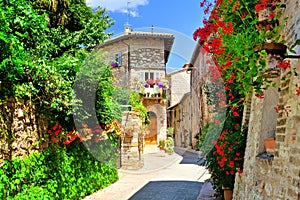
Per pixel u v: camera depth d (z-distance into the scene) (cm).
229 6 339
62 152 547
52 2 639
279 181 279
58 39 661
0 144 383
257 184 349
